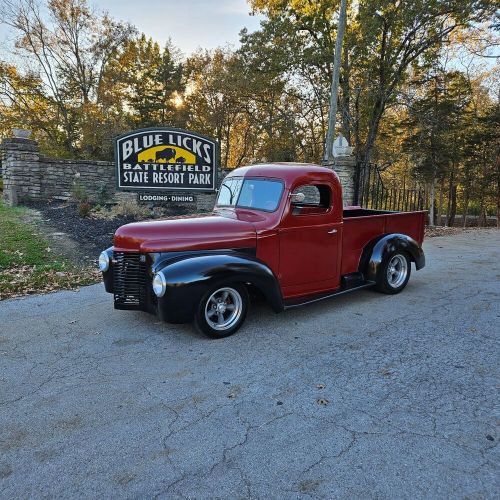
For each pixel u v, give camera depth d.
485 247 10.61
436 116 20.55
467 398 3.10
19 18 28.25
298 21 19.44
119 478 2.31
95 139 28.86
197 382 3.42
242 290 4.41
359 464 2.39
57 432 2.75
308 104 23.48
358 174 12.98
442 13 15.99
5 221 10.43
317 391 3.24
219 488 2.22
